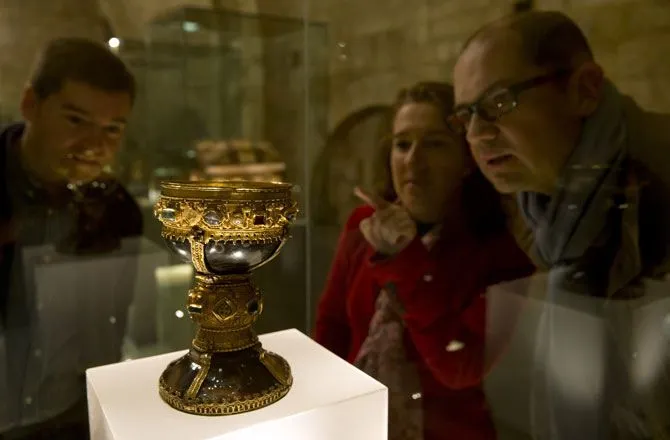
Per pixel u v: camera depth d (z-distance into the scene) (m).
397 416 1.11
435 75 1.04
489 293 1.02
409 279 1.09
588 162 0.89
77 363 1.18
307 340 0.96
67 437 1.14
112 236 1.23
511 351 1.01
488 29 0.95
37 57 1.13
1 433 1.11
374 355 1.13
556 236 0.92
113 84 1.25
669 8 0.81
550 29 0.89
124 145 1.29
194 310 0.72
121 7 1.27
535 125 0.91
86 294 1.19
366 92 1.19
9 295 1.12
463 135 0.99
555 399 0.98
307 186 1.36
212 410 0.68
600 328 0.92
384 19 1.14
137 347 1.21
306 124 1.37
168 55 1.40
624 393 0.92
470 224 1.02
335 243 1.27
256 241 0.68
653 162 0.85
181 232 0.68
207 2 1.44
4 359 1.12
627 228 0.88
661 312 0.88
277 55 1.45
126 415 0.69
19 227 1.12
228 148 1.53
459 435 1.07
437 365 1.08
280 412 0.70
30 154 1.12
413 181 1.06
